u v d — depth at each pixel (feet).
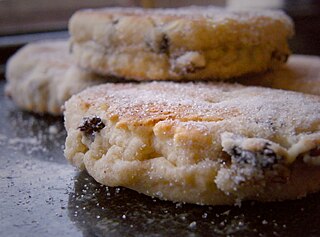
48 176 0.44
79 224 0.36
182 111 0.39
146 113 0.39
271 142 0.35
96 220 0.36
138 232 0.34
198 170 0.36
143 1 0.86
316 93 0.51
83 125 0.41
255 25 0.51
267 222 0.35
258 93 0.45
